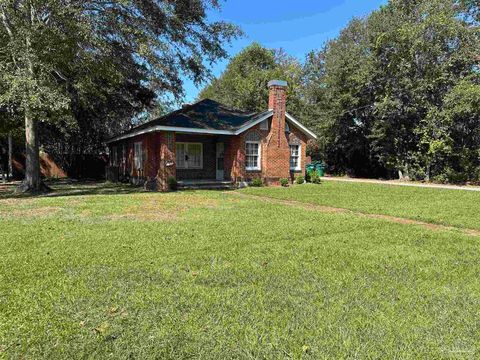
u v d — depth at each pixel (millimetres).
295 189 16000
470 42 19547
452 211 9641
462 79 19094
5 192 14258
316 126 27953
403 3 21766
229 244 5762
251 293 3766
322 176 28500
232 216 8383
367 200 12070
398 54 20797
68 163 24141
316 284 4043
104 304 3449
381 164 25688
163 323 3090
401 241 6152
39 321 3094
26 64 10750
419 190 15781
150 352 2662
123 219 7879
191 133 16312
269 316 3240
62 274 4285
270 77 35250
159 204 10305
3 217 7980
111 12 12164
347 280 4188
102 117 22531
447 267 4746
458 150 20500
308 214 8828
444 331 3014
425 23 19547
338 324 3109
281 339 2857
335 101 25234
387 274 4434
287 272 4434
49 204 10047
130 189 16000
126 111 22688
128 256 5031
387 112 21656
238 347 2738
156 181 15953
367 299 3650
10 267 4504
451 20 19266
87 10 12000
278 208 9820
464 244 5996
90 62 12961
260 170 17984
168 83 15609
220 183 16906
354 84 23938
